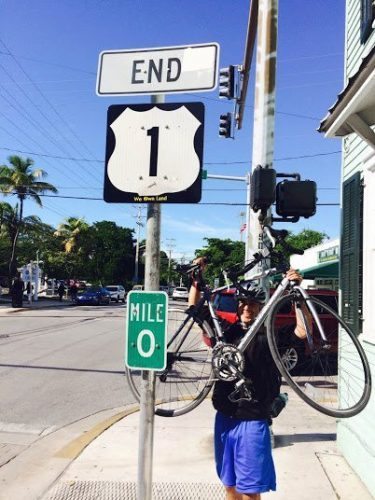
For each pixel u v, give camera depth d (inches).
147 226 122.8
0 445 232.7
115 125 126.3
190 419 271.9
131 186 123.9
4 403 308.7
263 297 141.9
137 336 120.0
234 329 139.6
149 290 120.6
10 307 1187.3
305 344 136.3
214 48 124.2
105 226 2746.1
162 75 126.0
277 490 177.2
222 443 132.3
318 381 178.9
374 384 179.9
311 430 254.2
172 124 123.4
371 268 190.1
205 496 173.9
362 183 203.0
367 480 179.0
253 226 229.1
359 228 201.6
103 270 2674.7
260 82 243.0
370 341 181.8
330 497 172.6
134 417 281.1
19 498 174.1
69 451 221.5
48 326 773.9
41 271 2143.2
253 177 190.4
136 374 179.8
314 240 1688.0
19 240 1777.8
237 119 493.0
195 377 142.9
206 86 123.6
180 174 122.0
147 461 118.5
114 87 128.0
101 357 483.5
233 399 128.9
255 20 331.9
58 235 2177.7
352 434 198.5
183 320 147.3
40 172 1517.0
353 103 154.4
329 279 625.3
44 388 351.9
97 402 319.0
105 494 175.0
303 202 184.2
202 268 150.1
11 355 478.0
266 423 129.0
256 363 130.6
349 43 237.3
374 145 170.6
